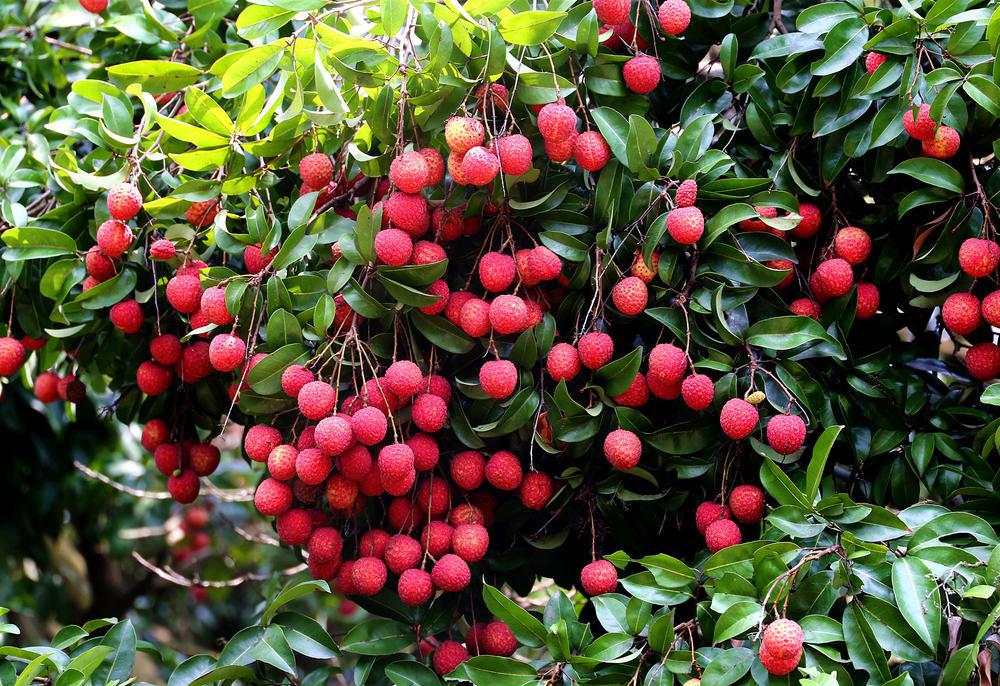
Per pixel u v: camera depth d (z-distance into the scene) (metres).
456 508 1.94
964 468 1.89
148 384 2.03
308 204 1.93
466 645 1.95
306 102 1.94
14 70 2.42
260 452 1.89
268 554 3.59
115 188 1.94
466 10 1.83
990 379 1.91
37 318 2.13
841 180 1.96
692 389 1.84
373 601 1.96
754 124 1.94
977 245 1.84
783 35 1.93
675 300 1.88
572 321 1.95
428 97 1.87
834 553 1.79
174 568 3.72
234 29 2.14
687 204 1.87
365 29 2.06
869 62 1.89
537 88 1.87
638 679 1.81
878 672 1.73
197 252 2.07
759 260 1.90
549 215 1.92
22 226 2.07
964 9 1.83
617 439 1.86
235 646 1.89
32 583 3.46
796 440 1.82
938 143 1.85
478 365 1.96
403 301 1.88
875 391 1.90
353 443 1.85
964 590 1.73
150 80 2.02
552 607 1.86
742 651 1.75
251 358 1.91
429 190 1.92
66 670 1.82
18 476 2.93
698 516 1.89
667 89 2.02
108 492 3.34
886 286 1.98
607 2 1.87
